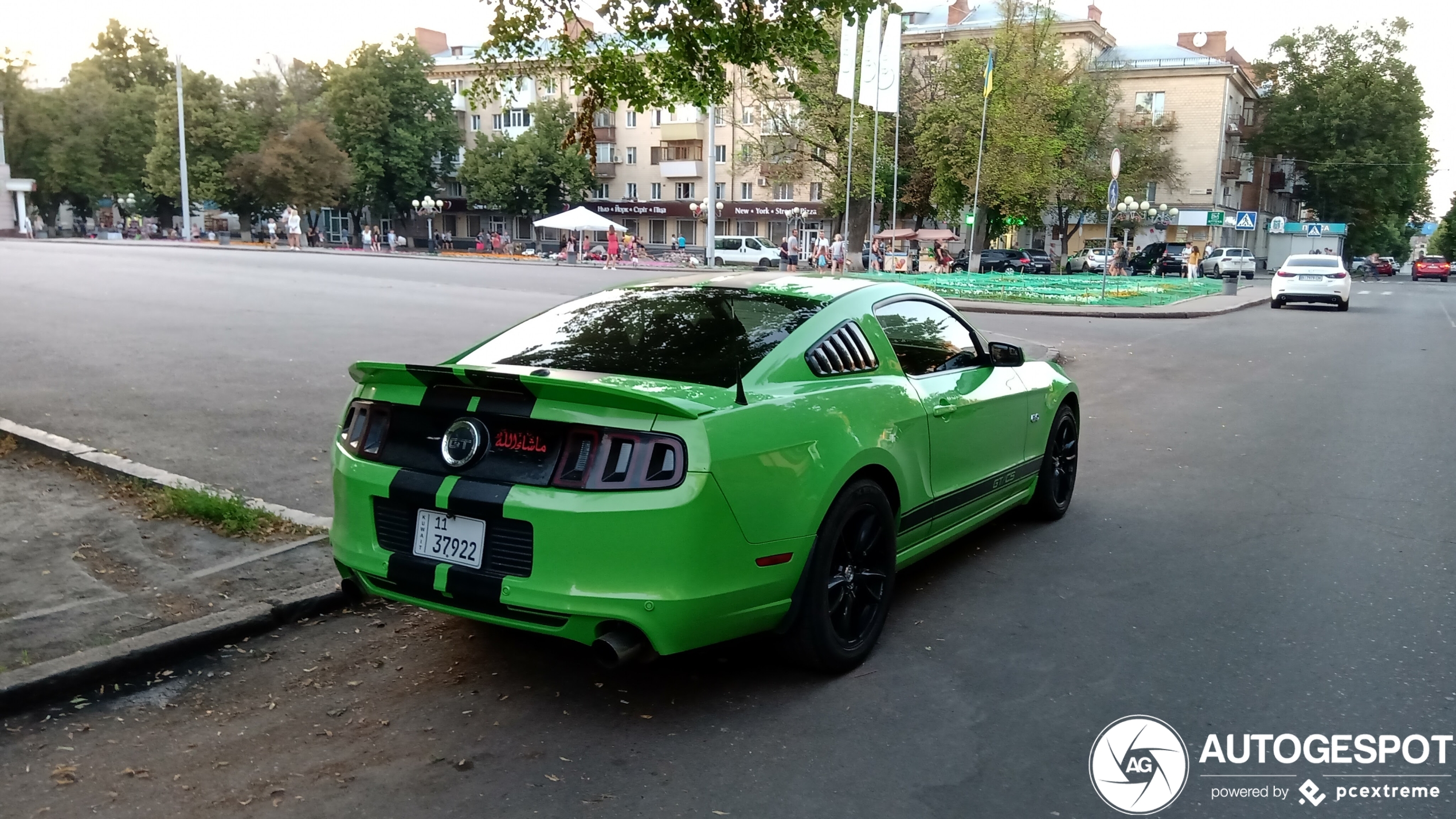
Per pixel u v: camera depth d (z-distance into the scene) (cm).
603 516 305
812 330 386
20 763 310
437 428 341
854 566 377
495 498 317
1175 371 1279
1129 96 6241
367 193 6266
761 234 6600
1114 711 346
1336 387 1144
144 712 346
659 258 5603
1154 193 6231
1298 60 6512
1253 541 547
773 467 330
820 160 4684
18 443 665
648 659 316
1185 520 590
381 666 384
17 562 467
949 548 533
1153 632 416
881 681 370
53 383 902
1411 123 6356
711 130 4488
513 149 6366
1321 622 427
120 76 7275
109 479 601
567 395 315
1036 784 299
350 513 357
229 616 406
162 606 424
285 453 699
